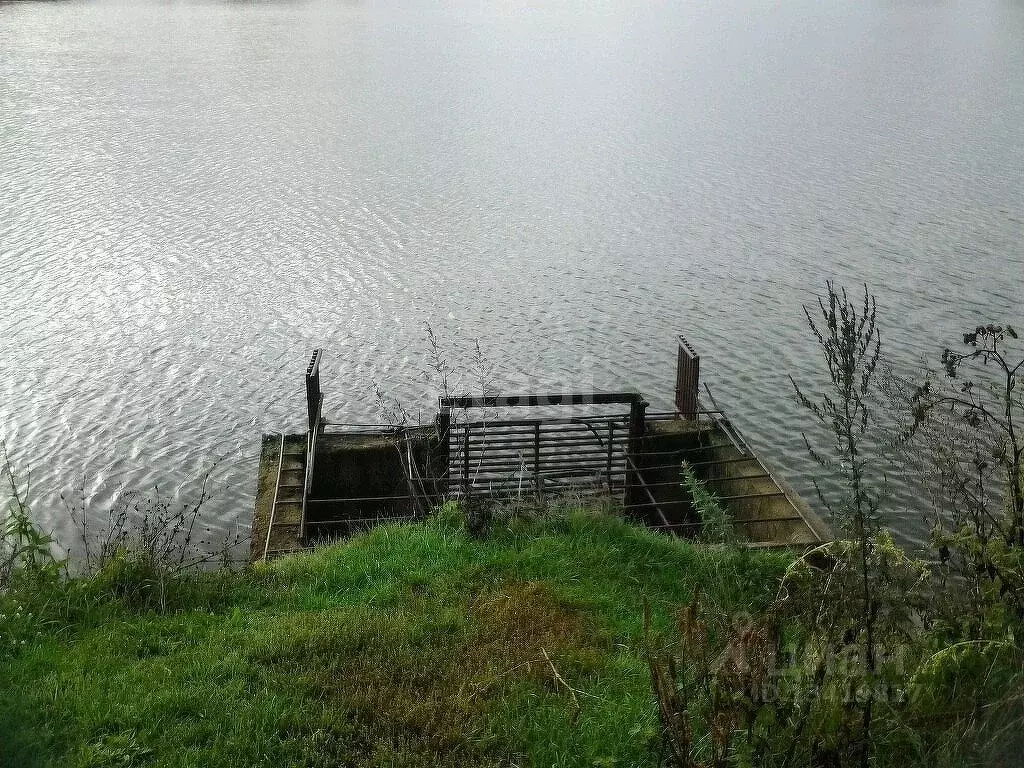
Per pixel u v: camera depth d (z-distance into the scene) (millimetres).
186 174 46844
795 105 66625
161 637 7938
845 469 5727
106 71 80875
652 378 24750
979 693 5062
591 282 32000
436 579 9117
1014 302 28984
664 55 98438
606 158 51719
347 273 32969
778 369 24828
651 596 8875
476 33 120812
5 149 51219
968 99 66688
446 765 6344
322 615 8359
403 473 14219
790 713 5316
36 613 8234
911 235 36188
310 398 14461
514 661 7594
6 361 25703
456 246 36125
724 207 41000
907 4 150250
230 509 19141
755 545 10797
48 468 20484
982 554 5672
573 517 10305
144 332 27797
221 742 6504
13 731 6410
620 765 6395
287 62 91062
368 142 55906
